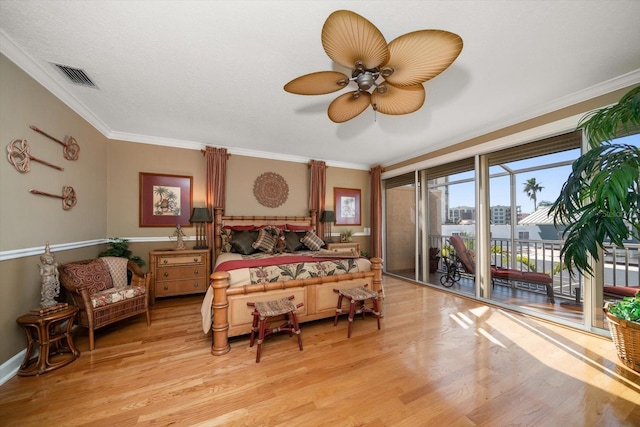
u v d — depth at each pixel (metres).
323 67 2.07
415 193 4.63
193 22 1.59
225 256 3.31
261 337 2.01
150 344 2.26
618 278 2.80
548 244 3.61
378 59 1.42
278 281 2.50
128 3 1.45
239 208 4.42
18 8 1.47
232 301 2.25
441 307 3.24
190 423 1.36
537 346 2.21
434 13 1.53
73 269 2.32
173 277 3.49
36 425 1.34
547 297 3.48
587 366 1.89
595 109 2.38
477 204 3.52
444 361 1.98
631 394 1.59
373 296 2.53
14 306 1.86
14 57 1.83
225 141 4.02
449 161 3.94
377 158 5.07
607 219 1.75
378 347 2.21
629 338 1.85
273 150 4.52
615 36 1.71
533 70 2.10
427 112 2.90
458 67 2.05
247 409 1.47
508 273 3.50
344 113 2.11
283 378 1.77
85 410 1.45
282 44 1.80
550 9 1.49
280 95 2.53
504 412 1.45
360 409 1.48
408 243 5.07
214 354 2.07
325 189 5.15
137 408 1.47
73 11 1.50
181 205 3.99
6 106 1.80
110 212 3.55
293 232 4.04
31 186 2.04
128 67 2.07
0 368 1.71
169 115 3.02
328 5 1.47
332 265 2.83
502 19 1.57
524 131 2.93
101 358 2.02
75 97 2.56
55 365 1.85
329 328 2.62
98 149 3.24
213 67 2.07
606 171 1.70
